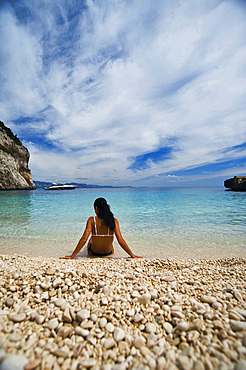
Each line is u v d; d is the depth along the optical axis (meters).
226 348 1.26
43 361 1.16
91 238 3.93
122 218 8.36
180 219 8.09
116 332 1.46
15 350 1.24
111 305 1.82
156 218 8.34
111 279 2.40
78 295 1.98
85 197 22.69
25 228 6.44
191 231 6.04
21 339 1.35
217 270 2.91
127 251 3.71
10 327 1.46
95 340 1.38
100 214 3.76
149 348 1.32
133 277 2.49
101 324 1.55
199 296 2.04
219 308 1.76
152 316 1.69
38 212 10.24
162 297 1.98
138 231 6.07
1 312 1.67
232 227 6.54
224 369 1.09
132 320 1.63
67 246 4.61
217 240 5.07
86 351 1.28
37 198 20.41
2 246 4.57
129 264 3.18
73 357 1.22
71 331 1.47
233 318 1.60
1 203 14.73
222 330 1.42
